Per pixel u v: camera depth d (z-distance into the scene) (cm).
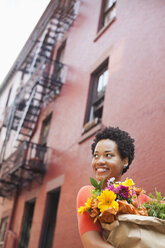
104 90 830
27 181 1111
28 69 1606
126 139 226
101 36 917
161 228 153
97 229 173
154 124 537
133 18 760
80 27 1132
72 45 1150
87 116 859
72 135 888
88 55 970
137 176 523
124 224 157
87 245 167
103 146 218
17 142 1485
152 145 521
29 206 1108
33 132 1257
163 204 182
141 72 637
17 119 1414
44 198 930
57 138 991
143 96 600
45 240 870
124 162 225
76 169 793
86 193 194
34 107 1225
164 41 596
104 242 162
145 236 151
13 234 1074
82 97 914
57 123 1037
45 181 970
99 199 166
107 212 159
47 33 1348
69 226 719
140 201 212
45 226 888
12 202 1225
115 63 767
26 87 1312
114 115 679
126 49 736
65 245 701
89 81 905
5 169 1259
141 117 580
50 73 1240
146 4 721
